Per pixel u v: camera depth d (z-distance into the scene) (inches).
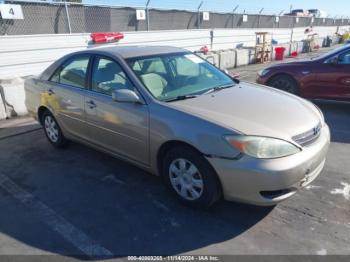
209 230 108.3
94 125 146.9
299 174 101.6
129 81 130.8
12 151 183.0
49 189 138.8
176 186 121.3
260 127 103.8
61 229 111.7
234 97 128.6
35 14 328.2
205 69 158.7
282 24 792.9
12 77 300.7
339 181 138.2
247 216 115.1
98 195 132.5
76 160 167.6
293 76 259.3
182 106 116.7
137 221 114.4
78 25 368.8
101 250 100.9
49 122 183.5
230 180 102.7
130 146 132.1
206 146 104.3
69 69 163.3
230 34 596.7
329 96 248.4
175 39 483.5
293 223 110.4
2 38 297.7
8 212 122.6
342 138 191.6
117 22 406.6
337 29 1167.6
